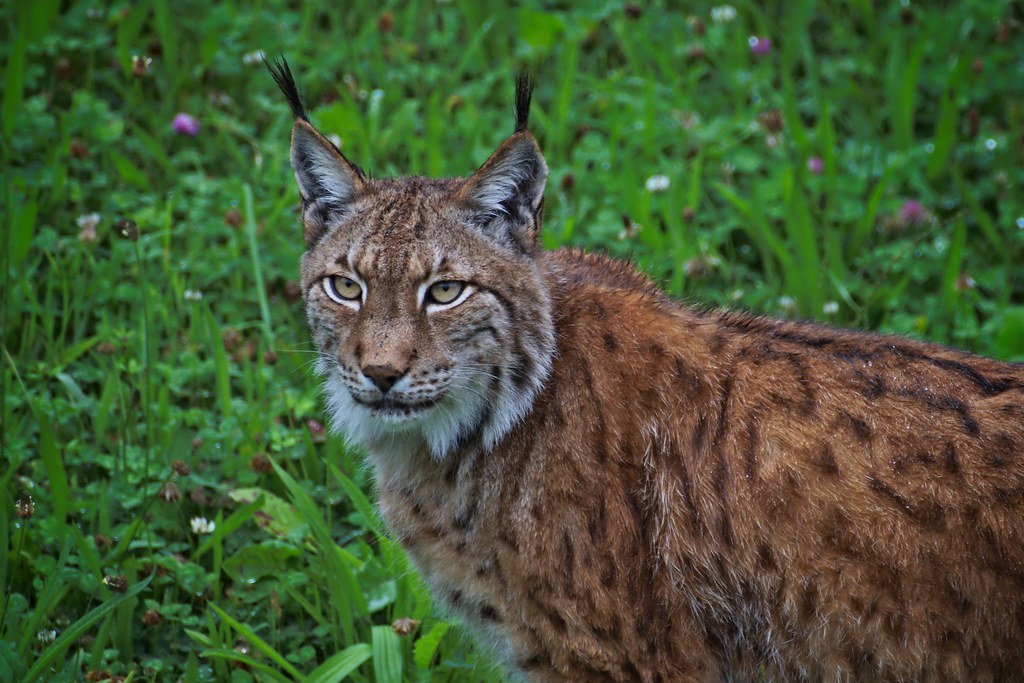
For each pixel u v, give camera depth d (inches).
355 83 587.8
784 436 305.3
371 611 372.5
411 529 330.0
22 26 563.5
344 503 418.9
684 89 598.5
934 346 328.2
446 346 312.7
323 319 326.3
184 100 571.8
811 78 578.2
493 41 628.7
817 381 310.2
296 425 442.3
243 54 598.9
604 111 584.7
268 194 530.6
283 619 387.2
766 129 560.1
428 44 620.7
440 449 319.3
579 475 309.4
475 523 318.0
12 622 347.3
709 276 508.1
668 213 506.3
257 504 386.6
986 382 308.5
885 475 298.0
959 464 296.2
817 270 488.4
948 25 606.5
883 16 639.8
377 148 545.6
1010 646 299.0
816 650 306.8
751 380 313.1
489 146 558.9
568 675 315.3
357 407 329.7
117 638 367.6
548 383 315.3
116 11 596.4
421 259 310.8
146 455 403.5
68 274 476.7
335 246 323.9
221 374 433.4
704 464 309.4
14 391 432.8
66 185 516.7
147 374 426.0
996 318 480.1
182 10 617.0
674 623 310.5
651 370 315.9
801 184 519.8
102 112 548.1
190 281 486.0
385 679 348.5
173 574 382.6
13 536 377.7
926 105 601.3
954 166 535.2
